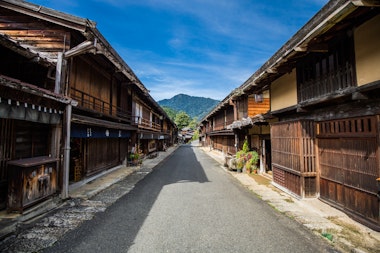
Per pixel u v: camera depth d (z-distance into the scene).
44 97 5.70
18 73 7.44
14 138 5.86
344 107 5.64
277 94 9.27
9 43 5.58
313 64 6.63
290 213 5.84
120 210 6.10
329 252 3.87
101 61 10.68
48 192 6.05
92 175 10.47
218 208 6.33
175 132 63.94
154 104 21.62
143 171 13.63
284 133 8.16
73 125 7.51
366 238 4.29
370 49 4.61
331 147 6.27
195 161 19.78
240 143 16.45
